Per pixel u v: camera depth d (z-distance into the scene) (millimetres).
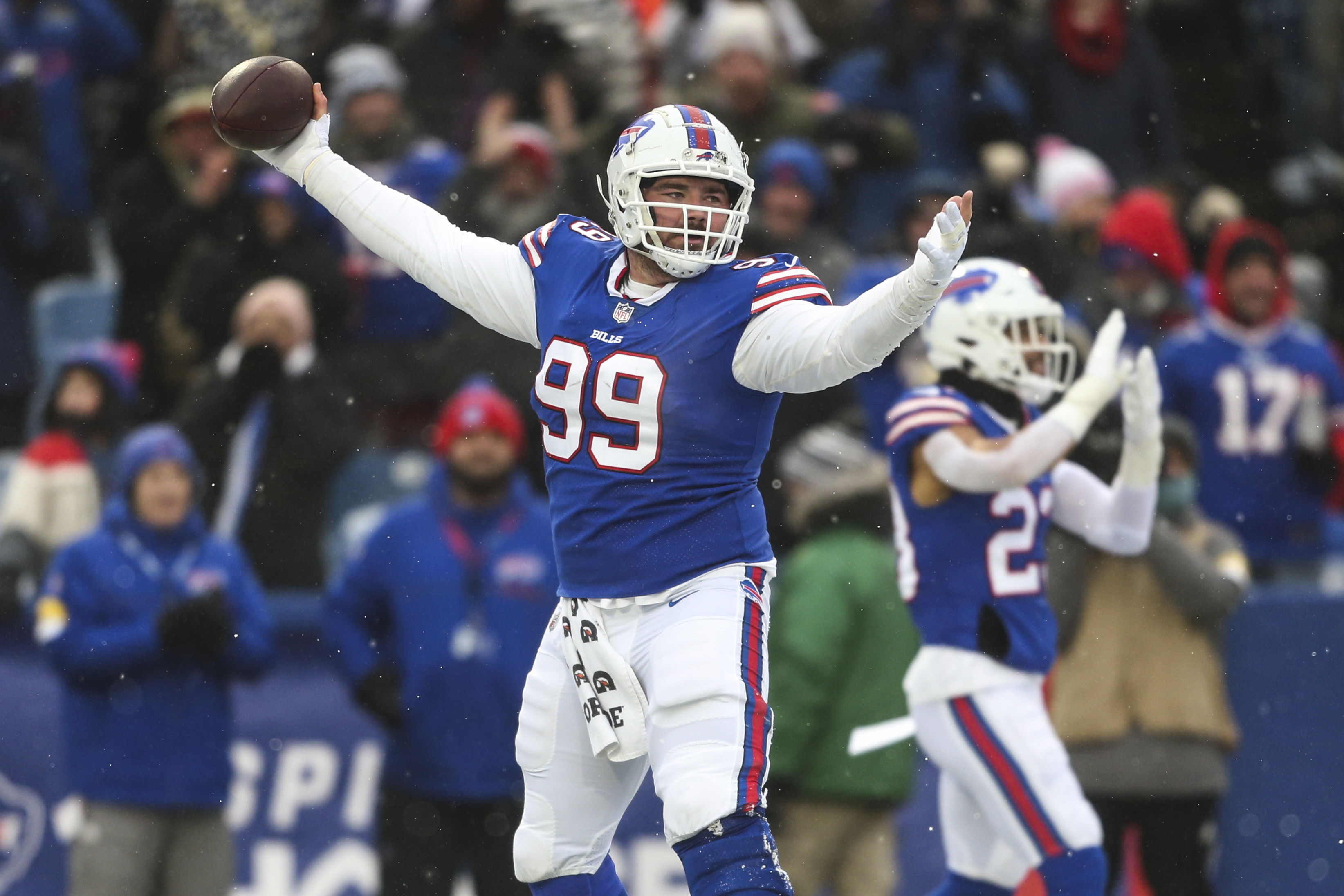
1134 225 25906
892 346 11344
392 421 25734
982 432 17109
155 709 20984
